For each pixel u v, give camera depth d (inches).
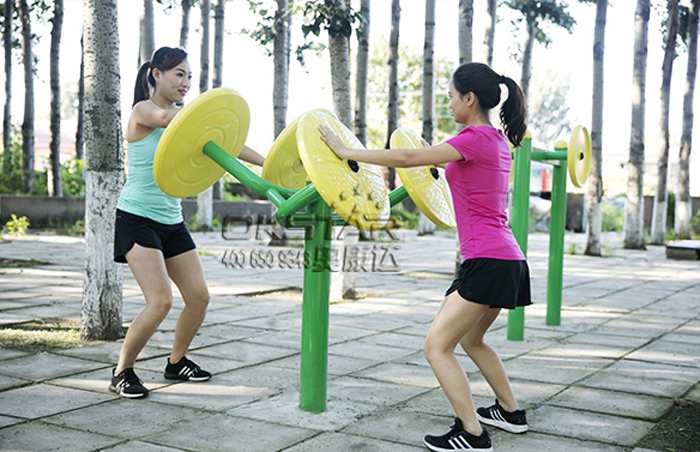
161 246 140.6
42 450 109.3
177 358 151.7
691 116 745.0
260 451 111.2
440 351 113.4
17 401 134.4
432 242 654.5
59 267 368.2
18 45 698.2
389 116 691.4
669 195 843.4
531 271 420.8
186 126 125.7
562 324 239.9
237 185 943.0
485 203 112.7
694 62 728.3
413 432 122.1
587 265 477.1
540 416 133.7
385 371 165.8
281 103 487.2
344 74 279.3
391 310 260.7
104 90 185.8
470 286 110.8
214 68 596.4
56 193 673.6
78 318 222.7
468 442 111.3
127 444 112.8
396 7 681.6
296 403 137.3
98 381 149.7
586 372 169.5
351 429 122.9
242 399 139.5
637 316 260.4
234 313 245.3
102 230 188.7
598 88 546.0
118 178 190.2
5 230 593.9
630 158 629.9
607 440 120.7
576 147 222.4
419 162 112.3
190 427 121.9
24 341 185.6
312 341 130.4
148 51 411.8
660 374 168.6
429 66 614.9
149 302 136.7
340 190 113.8
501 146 115.0
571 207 921.5
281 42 481.4
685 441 120.6
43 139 1529.3
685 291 339.6
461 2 365.7
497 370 124.6
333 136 119.1
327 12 271.4
